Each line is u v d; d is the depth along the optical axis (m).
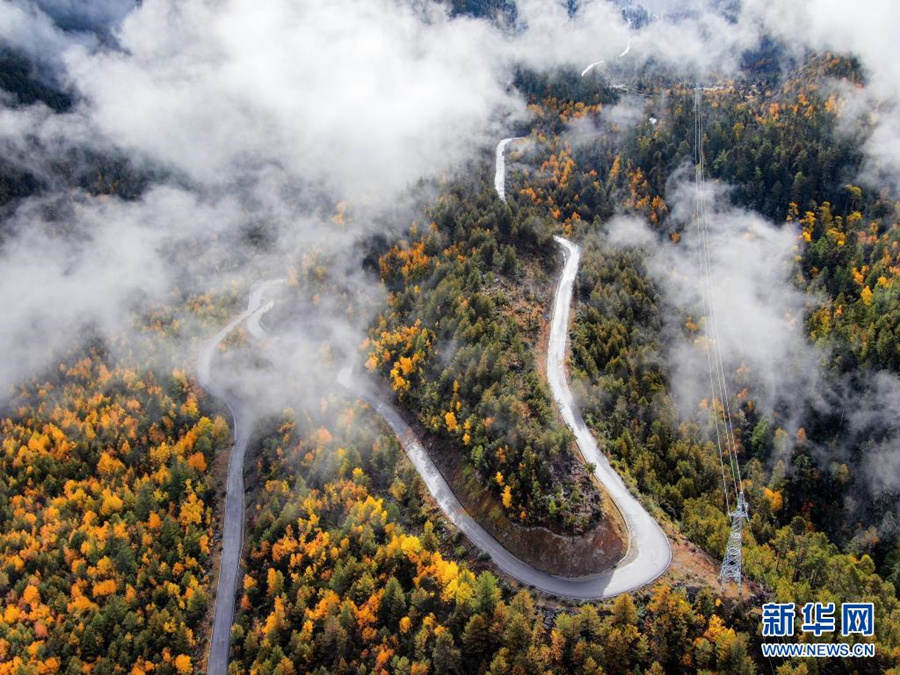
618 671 90.94
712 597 98.19
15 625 123.06
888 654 91.62
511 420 133.50
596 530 110.94
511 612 98.38
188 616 123.38
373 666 103.62
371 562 116.75
